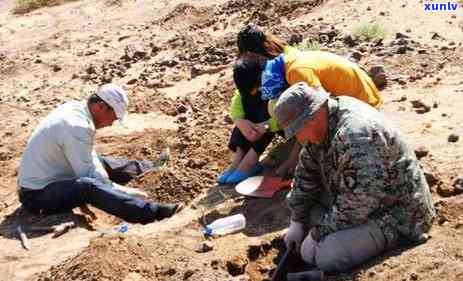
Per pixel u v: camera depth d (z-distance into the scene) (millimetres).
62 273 4969
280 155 6445
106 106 6285
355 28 9969
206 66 10422
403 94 7535
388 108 7184
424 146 5949
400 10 10625
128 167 7047
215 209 5879
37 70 11945
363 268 4434
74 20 15305
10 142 8641
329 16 11219
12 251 5727
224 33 12211
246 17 12594
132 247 5027
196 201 6207
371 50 9086
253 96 6035
